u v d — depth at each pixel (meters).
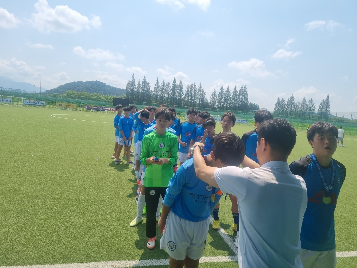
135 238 3.47
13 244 3.07
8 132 11.32
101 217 4.00
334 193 1.99
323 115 71.50
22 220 3.68
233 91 107.69
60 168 6.51
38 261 2.79
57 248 3.07
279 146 1.37
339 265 3.30
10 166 6.26
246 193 1.33
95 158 7.98
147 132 3.97
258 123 3.50
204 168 1.60
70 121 19.58
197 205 2.17
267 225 1.29
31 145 9.02
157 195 3.26
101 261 2.89
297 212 1.33
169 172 3.33
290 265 1.29
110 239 3.39
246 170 1.38
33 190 4.86
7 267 2.64
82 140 11.15
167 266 2.91
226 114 4.04
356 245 3.88
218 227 4.01
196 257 2.42
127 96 108.44
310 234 1.99
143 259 3.01
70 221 3.78
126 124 7.49
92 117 26.88
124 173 6.59
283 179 1.34
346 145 20.44
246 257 1.38
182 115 47.62
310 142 2.08
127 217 4.09
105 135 13.37
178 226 2.23
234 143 1.76
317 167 2.00
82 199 4.65
